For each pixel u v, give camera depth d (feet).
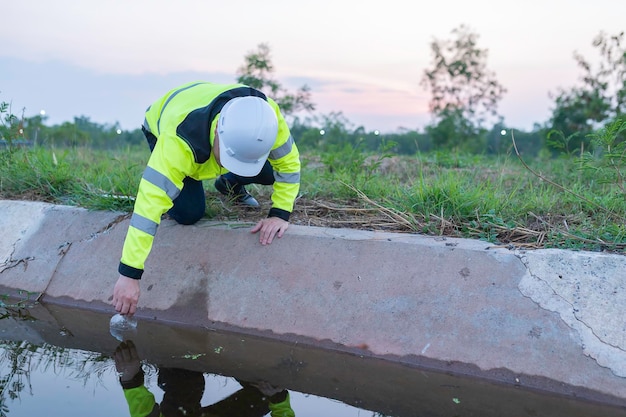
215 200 12.50
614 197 11.55
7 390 7.80
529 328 8.28
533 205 11.45
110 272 11.12
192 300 10.20
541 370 7.96
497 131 34.45
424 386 8.04
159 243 10.96
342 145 28.53
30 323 10.22
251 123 8.23
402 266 9.34
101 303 10.80
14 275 11.81
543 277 8.61
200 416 7.21
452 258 9.18
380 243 9.71
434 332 8.65
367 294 9.26
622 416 7.29
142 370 8.48
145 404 7.47
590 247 9.23
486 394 7.81
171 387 7.97
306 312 9.43
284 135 9.61
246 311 9.78
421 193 11.59
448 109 34.88
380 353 8.73
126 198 12.41
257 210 12.17
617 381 7.64
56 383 8.04
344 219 11.38
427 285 9.04
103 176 14.84
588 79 26.48
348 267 9.61
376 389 7.98
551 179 15.48
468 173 16.58
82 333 9.80
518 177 15.35
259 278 9.99
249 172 8.40
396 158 22.03
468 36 34.24
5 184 14.64
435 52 34.63
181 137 8.21
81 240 11.82
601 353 7.86
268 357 8.88
